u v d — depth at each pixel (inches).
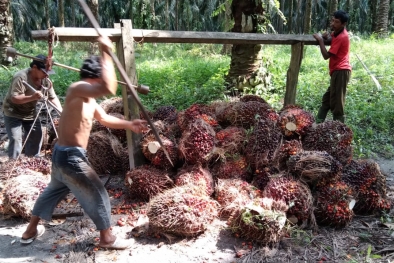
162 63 486.6
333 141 178.4
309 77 379.6
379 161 233.3
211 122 191.8
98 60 129.0
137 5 779.4
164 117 224.5
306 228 157.8
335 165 163.0
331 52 232.5
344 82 237.5
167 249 145.6
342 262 139.6
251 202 154.0
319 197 161.5
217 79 342.0
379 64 428.5
